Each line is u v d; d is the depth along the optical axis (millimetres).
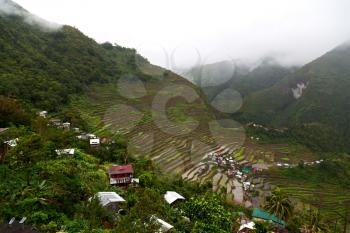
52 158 33625
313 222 48906
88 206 24688
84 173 33219
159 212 28078
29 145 29250
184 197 38719
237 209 45719
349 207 66000
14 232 20234
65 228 21297
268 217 42781
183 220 28703
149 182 38375
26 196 23328
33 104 60031
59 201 24078
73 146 44344
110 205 26578
